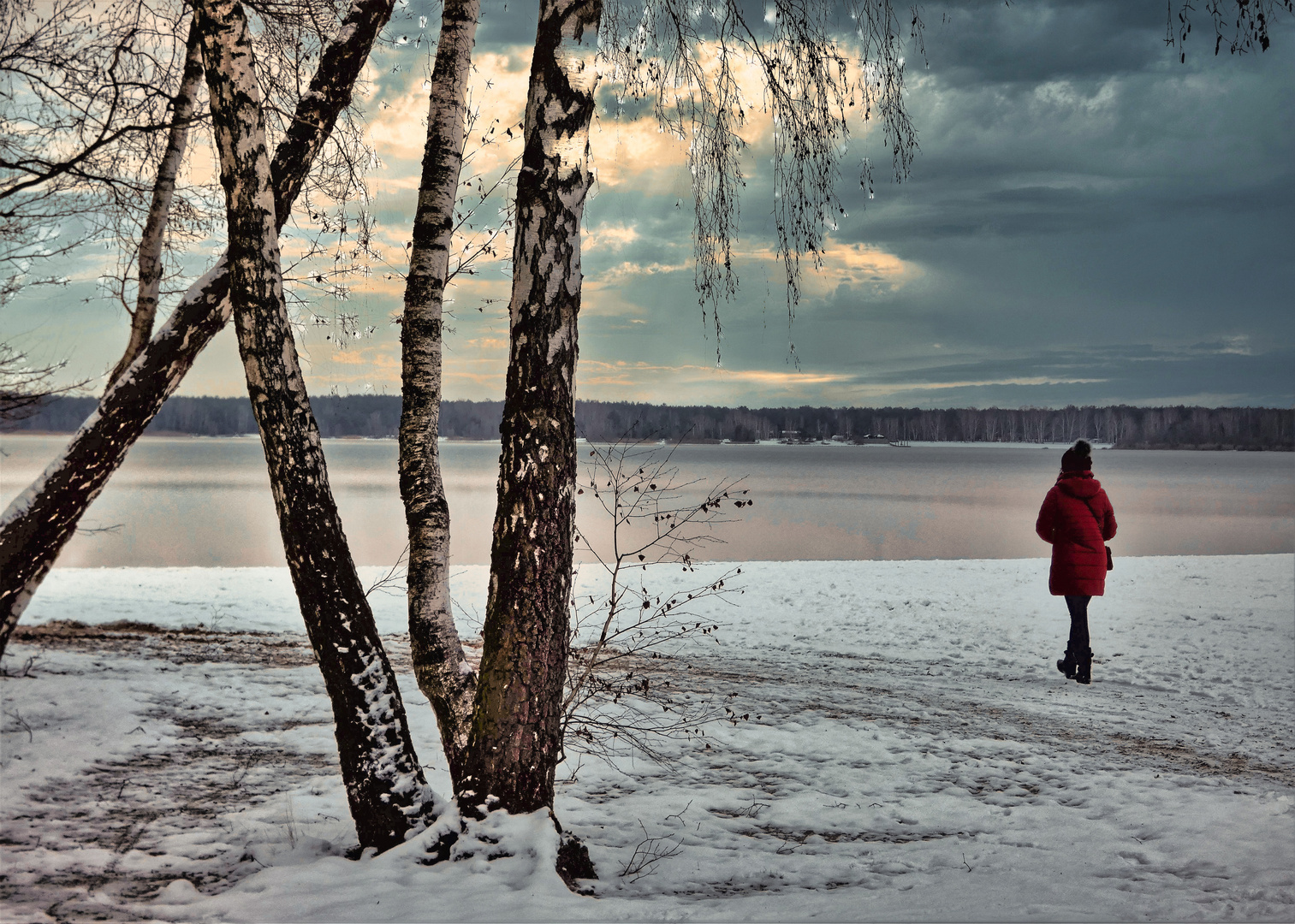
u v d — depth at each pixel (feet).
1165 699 27.30
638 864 13.75
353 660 13.25
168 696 23.81
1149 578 53.88
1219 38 13.15
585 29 13.53
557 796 17.60
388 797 13.05
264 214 13.28
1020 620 40.73
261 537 96.94
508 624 13.07
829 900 11.78
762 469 387.55
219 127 13.21
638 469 16.81
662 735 22.13
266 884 11.50
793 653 34.12
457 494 176.86
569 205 13.34
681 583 49.55
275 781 17.57
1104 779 18.89
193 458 419.95
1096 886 12.53
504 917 10.09
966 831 15.88
